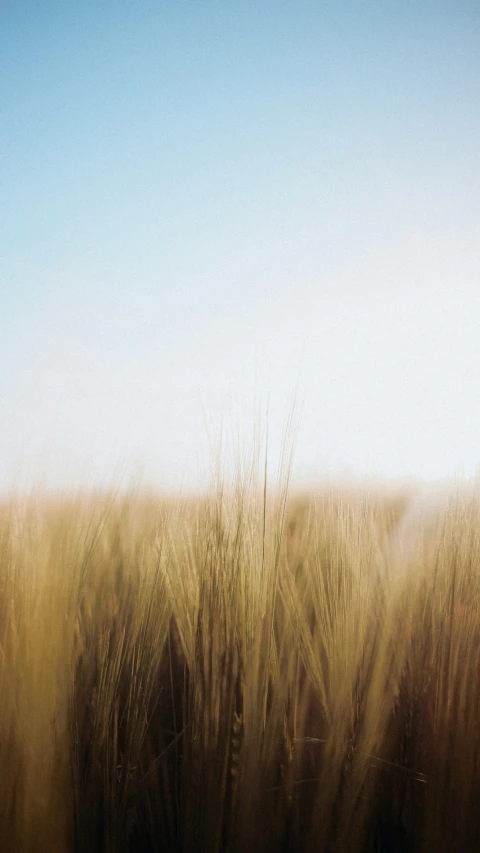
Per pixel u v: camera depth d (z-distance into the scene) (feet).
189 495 4.25
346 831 3.42
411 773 3.71
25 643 3.24
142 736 3.61
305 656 3.97
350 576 3.83
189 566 4.16
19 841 3.12
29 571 3.36
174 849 3.47
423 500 4.32
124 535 4.45
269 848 3.27
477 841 3.35
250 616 3.44
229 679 3.47
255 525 3.58
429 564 4.21
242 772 3.26
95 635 3.94
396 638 3.96
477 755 3.43
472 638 3.64
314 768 3.89
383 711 3.79
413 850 3.62
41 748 3.14
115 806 3.34
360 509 4.13
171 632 4.59
